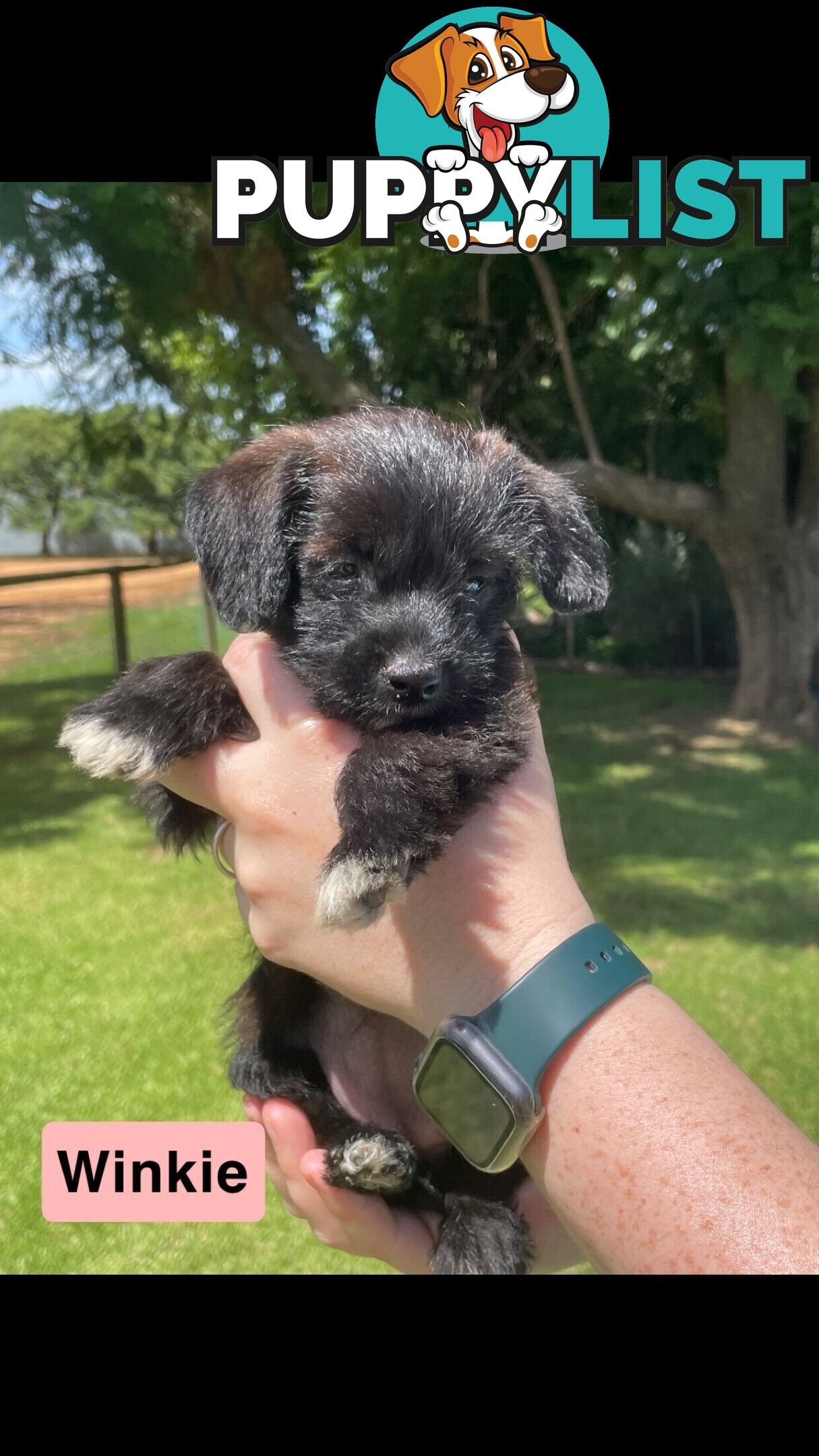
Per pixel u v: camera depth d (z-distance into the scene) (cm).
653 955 106
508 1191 44
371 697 38
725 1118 25
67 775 176
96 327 178
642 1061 27
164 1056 83
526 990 29
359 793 33
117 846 142
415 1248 42
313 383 183
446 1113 29
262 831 35
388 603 41
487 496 44
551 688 265
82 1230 67
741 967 103
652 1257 24
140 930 112
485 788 35
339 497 42
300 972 44
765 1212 23
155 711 39
